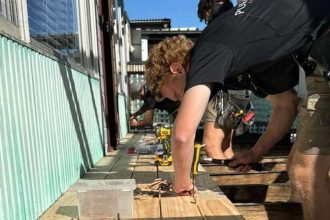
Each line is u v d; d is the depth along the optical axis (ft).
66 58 8.82
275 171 10.43
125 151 14.35
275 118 6.86
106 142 13.97
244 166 7.04
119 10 24.04
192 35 31.22
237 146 16.11
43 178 6.44
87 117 10.82
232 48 4.34
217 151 10.12
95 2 13.51
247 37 4.42
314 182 5.71
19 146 5.45
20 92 5.64
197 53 4.42
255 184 9.32
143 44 36.94
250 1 4.81
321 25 4.76
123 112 22.41
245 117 10.66
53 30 8.23
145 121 18.08
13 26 5.63
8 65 5.23
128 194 5.92
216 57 4.28
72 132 8.84
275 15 4.62
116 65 18.62
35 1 6.94
